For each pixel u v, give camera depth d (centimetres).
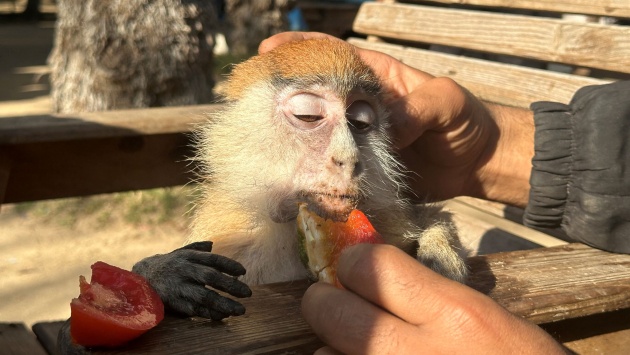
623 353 35
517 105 58
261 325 28
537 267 36
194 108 63
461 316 24
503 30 59
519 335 24
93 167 59
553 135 41
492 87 60
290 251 40
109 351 26
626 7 50
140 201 120
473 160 46
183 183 63
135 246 106
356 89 39
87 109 116
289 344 27
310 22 175
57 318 84
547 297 32
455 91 42
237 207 41
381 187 40
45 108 177
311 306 26
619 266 37
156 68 113
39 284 94
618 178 38
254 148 40
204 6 116
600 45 52
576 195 40
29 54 270
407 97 41
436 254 36
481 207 65
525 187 47
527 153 47
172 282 30
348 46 43
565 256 38
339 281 27
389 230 41
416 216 45
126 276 27
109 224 114
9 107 178
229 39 225
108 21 112
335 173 37
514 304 32
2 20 368
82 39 115
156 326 28
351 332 25
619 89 41
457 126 43
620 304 33
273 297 31
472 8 71
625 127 39
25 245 107
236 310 28
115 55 112
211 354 26
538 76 57
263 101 40
